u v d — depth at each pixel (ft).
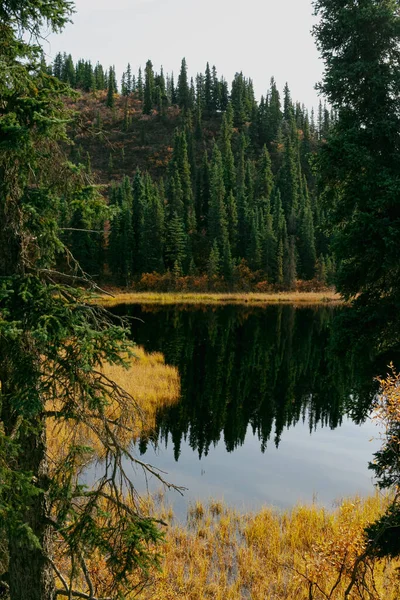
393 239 27.89
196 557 30.32
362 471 48.62
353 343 30.83
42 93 15.39
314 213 292.40
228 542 32.76
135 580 22.59
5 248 16.10
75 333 14.88
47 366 15.62
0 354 15.49
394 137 30.50
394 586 23.66
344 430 63.05
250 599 26.73
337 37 32.81
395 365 29.60
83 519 15.80
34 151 15.02
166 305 203.51
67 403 15.66
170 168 334.03
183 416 65.92
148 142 452.35
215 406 71.05
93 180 17.60
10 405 15.85
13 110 15.07
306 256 266.77
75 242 219.20
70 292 15.76
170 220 260.62
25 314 14.58
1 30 15.75
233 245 272.51
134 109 519.60
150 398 67.15
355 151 29.09
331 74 31.50
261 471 48.14
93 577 21.42
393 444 21.85
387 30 30.09
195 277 249.55
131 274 247.50
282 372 92.32
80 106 502.79
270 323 153.38
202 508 37.17
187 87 511.40
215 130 467.52
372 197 30.04
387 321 30.09
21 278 14.97
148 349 106.63
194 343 117.08
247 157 395.55
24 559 16.69
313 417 68.23
